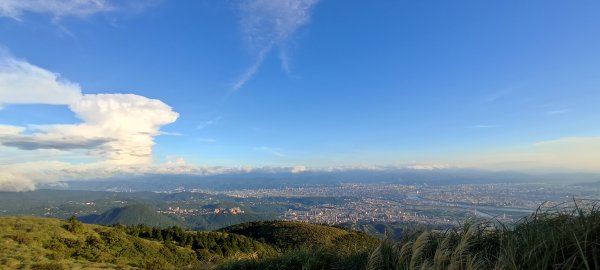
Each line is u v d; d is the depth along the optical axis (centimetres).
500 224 490
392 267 493
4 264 2455
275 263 637
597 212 387
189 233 4194
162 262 3048
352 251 610
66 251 3077
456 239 497
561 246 362
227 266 703
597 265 327
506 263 379
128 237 3731
